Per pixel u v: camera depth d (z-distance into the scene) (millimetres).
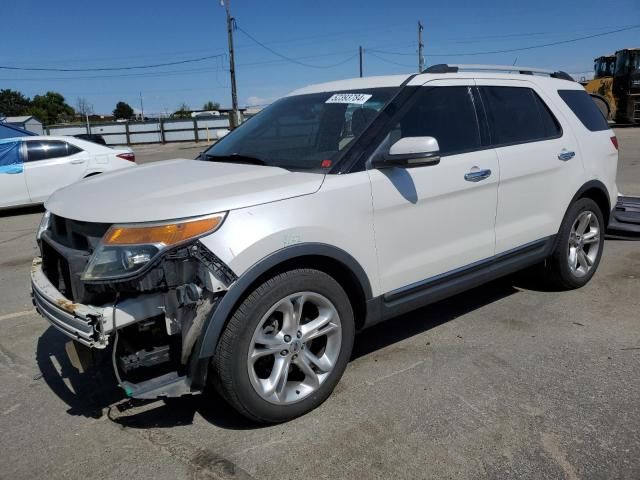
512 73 4457
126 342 2668
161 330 2729
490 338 3982
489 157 3859
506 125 4113
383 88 3658
